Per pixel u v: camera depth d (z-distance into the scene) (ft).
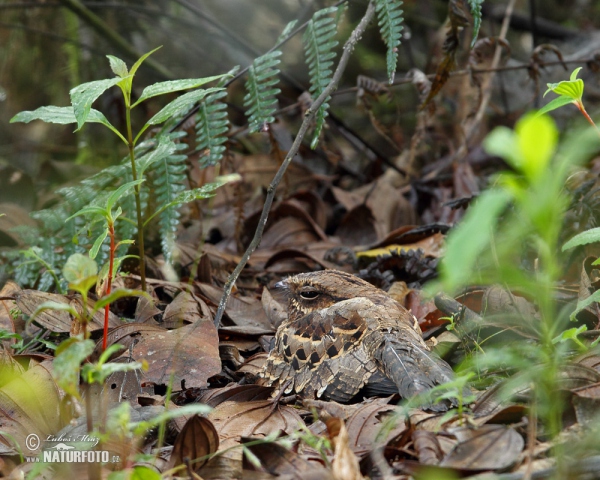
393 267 26.96
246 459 13.37
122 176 24.44
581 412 13.92
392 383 16.90
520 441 12.71
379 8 22.15
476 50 30.42
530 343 19.44
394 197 34.12
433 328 21.53
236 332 22.02
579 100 16.03
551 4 55.62
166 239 23.48
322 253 30.58
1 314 20.86
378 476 13.14
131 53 40.68
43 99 43.68
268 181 35.96
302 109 29.04
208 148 24.18
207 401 17.21
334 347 18.37
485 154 38.27
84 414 15.71
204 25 45.91
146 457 12.66
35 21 42.42
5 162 36.11
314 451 14.10
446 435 13.71
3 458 14.80
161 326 21.03
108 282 16.52
